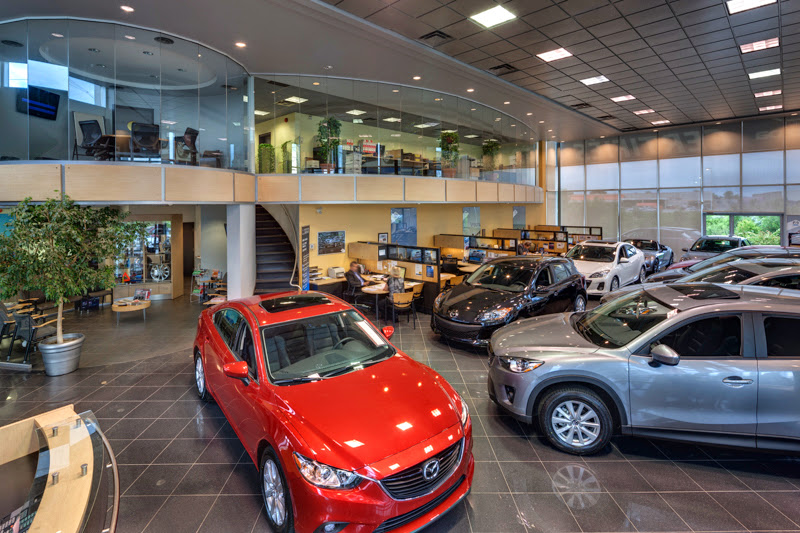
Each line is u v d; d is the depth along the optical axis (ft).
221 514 10.58
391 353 13.20
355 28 26.61
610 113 52.85
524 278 24.97
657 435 12.19
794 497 10.84
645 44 29.96
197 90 29.19
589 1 23.63
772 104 48.14
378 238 43.62
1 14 24.50
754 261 23.06
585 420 12.91
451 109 44.11
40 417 9.10
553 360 13.11
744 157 58.13
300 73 35.68
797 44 30.09
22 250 19.07
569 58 32.86
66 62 24.97
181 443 14.14
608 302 16.20
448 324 23.18
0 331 23.59
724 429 11.64
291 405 10.11
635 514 10.27
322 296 15.52
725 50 31.12
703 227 61.72
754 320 11.83
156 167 26.11
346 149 37.24
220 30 26.73
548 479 11.76
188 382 19.72
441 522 10.07
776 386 11.22
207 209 40.32
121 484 11.84
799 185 54.70
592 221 71.26
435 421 9.95
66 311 35.12
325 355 12.34
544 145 71.51
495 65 34.47
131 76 26.50
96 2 23.04
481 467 12.39
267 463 10.19
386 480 8.62
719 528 9.77
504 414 15.92
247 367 11.39
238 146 33.27
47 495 7.38
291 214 39.45
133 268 39.93
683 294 14.25
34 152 24.93
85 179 24.35
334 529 8.57
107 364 22.35
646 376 12.05
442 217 51.57
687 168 62.39
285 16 24.73
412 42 29.50
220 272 40.29
